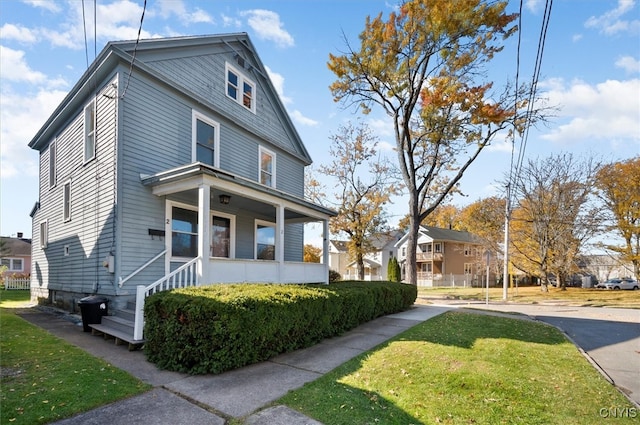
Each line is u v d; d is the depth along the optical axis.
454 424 3.16
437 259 37.16
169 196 8.62
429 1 12.41
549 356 5.66
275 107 13.98
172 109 9.16
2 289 18.97
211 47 10.91
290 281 9.52
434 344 6.09
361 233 23.41
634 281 30.75
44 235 12.02
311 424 3.09
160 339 4.87
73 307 9.13
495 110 13.40
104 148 8.24
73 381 3.96
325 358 5.26
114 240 7.49
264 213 11.89
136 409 3.34
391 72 13.91
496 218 27.64
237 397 3.69
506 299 17.55
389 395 3.80
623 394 4.16
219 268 7.26
